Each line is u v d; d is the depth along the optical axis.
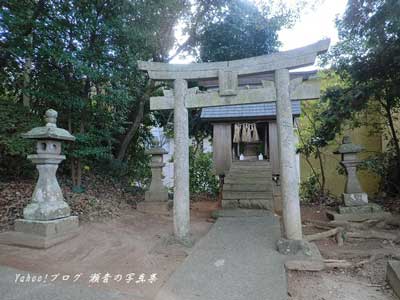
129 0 6.63
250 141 9.58
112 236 4.60
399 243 4.79
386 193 8.12
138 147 10.59
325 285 3.28
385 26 5.71
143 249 4.14
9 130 5.45
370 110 8.19
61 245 4.05
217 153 8.73
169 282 3.02
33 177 6.62
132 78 7.34
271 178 7.60
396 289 3.03
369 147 9.92
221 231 5.05
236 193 7.05
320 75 9.70
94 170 8.35
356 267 3.81
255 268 3.40
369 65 6.41
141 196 8.25
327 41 3.95
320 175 10.52
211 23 9.72
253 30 9.86
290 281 3.34
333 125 7.77
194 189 11.47
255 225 5.50
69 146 6.46
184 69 4.64
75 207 5.60
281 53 4.19
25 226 4.14
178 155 4.56
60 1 5.82
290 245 3.91
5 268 3.20
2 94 6.35
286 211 4.06
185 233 4.44
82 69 5.86
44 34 5.65
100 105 7.05
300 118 10.39
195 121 11.77
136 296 2.69
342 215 5.86
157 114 10.91
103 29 6.23
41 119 6.29
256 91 4.30
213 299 2.68
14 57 5.81
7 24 5.12
